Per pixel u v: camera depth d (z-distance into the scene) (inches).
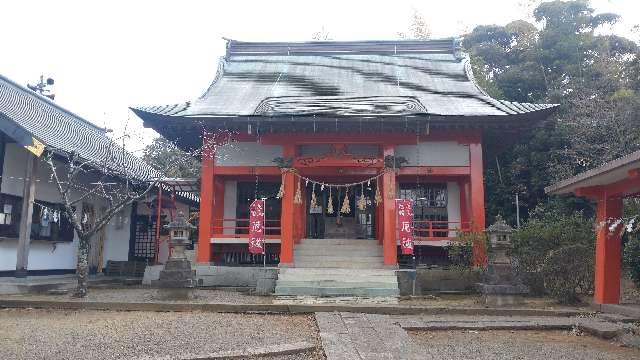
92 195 835.4
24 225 606.2
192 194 1056.8
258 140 778.2
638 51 1149.7
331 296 602.9
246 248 802.8
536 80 1215.6
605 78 1143.6
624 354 319.3
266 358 292.7
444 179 826.2
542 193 1043.3
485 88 1170.6
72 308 491.8
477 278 656.4
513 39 1390.3
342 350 301.1
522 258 609.3
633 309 446.3
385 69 971.9
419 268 719.1
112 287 690.8
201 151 789.2
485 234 633.6
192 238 1013.8
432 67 979.3
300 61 1016.2
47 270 724.0
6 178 627.8
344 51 1045.2
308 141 740.0
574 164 970.1
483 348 331.6
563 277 557.0
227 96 848.3
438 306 498.3
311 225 885.8
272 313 479.5
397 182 847.7
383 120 700.0
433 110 749.9
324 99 784.3
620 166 402.0
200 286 697.0
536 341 363.9
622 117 938.7
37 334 354.9
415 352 299.7
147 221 965.8
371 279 645.3
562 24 1280.8
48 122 782.5
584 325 402.3
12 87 813.9
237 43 1049.5
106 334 356.5
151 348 310.7
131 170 890.1
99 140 947.3
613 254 506.9
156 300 522.9
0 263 625.3
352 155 744.3
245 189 867.4
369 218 880.3
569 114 1037.2
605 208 511.2
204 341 334.3
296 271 666.8
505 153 1084.5
